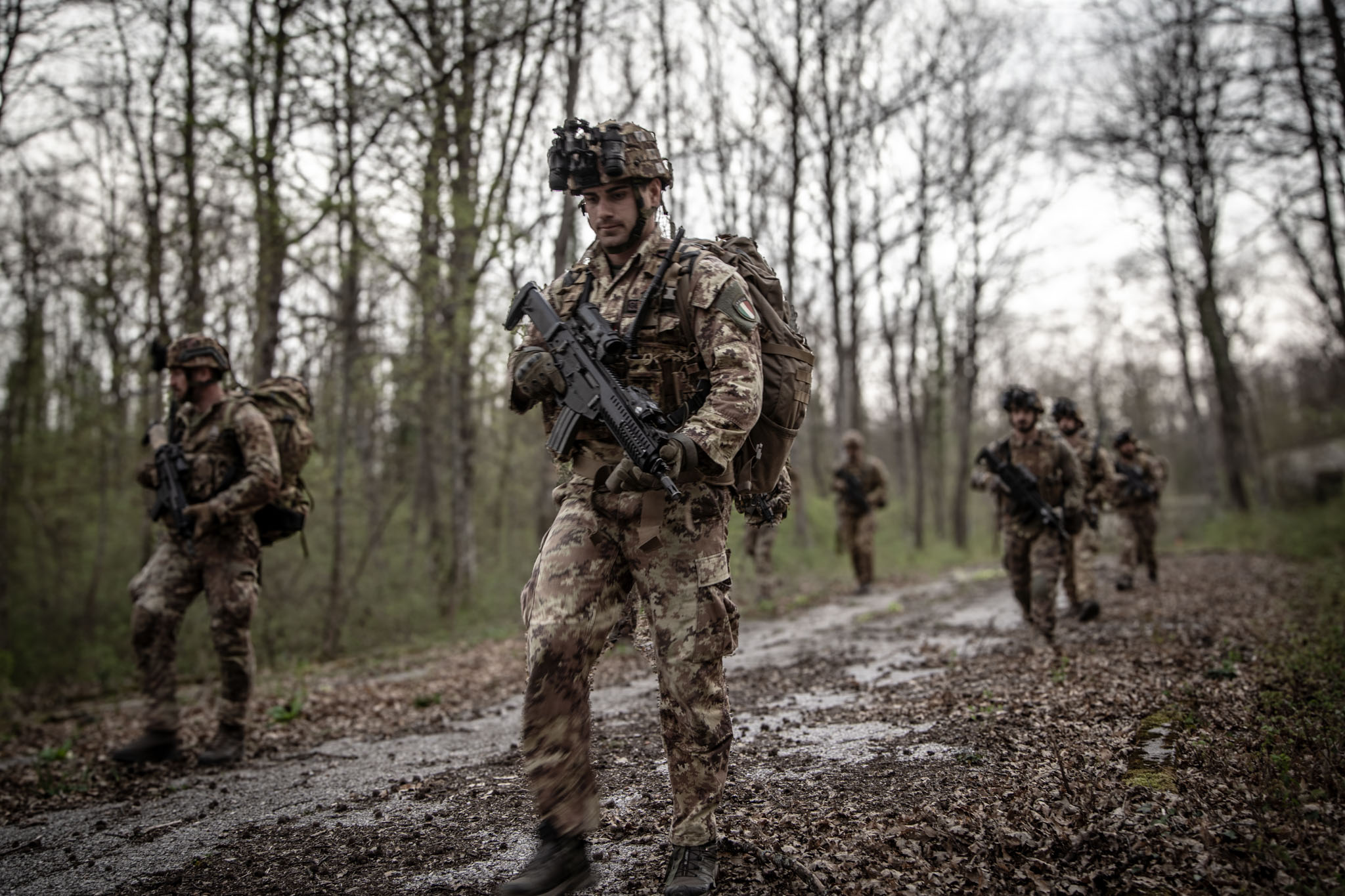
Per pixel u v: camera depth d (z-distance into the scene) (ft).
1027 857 8.54
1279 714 12.19
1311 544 48.55
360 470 57.26
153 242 38.55
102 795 14.42
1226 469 71.26
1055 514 21.74
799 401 8.91
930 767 11.63
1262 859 7.93
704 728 8.34
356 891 9.14
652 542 8.12
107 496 55.77
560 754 7.88
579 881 7.67
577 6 32.60
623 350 8.44
